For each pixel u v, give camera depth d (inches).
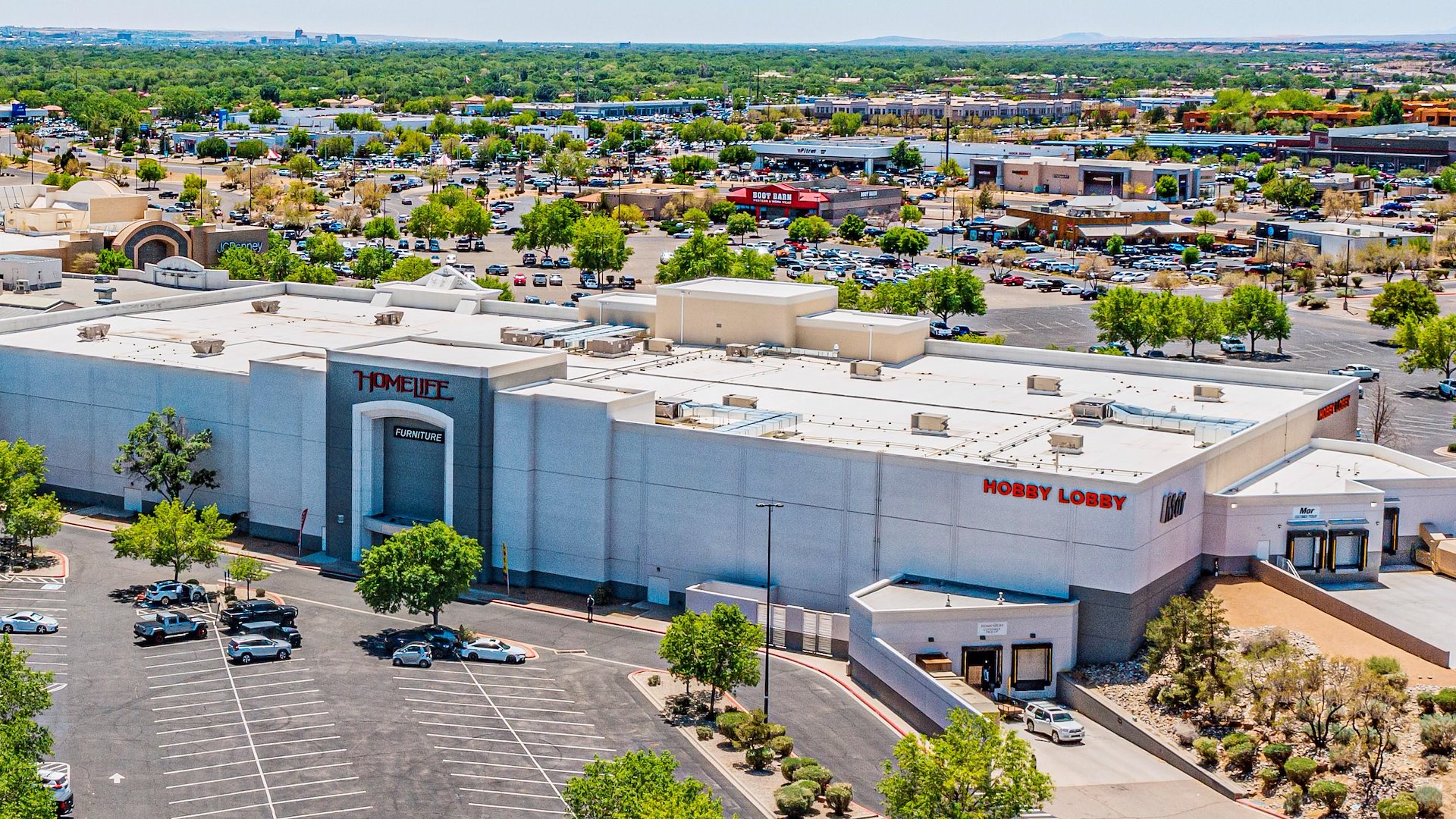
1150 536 4874.5
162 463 6156.5
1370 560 5531.5
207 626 5162.4
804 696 4692.4
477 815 3838.6
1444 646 4872.0
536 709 4517.7
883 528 5142.7
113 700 4507.9
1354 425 6776.6
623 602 5541.3
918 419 5625.0
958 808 3545.8
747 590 5251.0
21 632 5034.5
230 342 7071.9
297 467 6067.9
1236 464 5590.6
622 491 5526.6
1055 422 5871.1
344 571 5797.2
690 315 7268.7
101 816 3791.8
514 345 6668.3
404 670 4788.4
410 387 5708.7
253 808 3853.3
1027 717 4495.6
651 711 4530.0
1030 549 4923.7
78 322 7568.9
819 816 3878.0
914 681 4468.5
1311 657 4589.1
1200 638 4611.2
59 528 6156.5
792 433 5585.6
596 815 3412.9
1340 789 3939.5
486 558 5684.1
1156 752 4338.1
